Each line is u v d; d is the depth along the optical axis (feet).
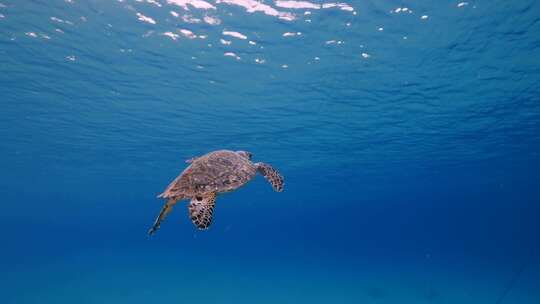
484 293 82.58
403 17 36.22
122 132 79.20
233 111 65.77
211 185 15.64
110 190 189.37
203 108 64.28
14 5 34.88
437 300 75.72
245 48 43.42
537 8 33.68
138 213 409.90
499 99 57.93
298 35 40.37
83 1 34.30
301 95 57.93
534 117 66.85
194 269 120.37
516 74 48.57
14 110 65.41
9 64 47.34
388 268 131.85
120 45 42.57
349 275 109.70
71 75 50.78
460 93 55.67
